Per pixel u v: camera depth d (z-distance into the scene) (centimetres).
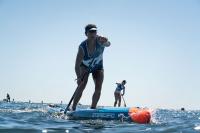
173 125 795
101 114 888
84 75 971
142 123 848
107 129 685
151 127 734
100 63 996
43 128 675
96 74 998
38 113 1105
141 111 877
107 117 882
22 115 1012
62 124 768
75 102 981
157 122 908
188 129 702
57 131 635
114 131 654
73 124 772
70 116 909
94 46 979
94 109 904
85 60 982
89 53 978
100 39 978
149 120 863
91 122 828
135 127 730
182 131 670
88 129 676
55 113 1023
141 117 856
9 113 1095
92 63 981
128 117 872
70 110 989
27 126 707
